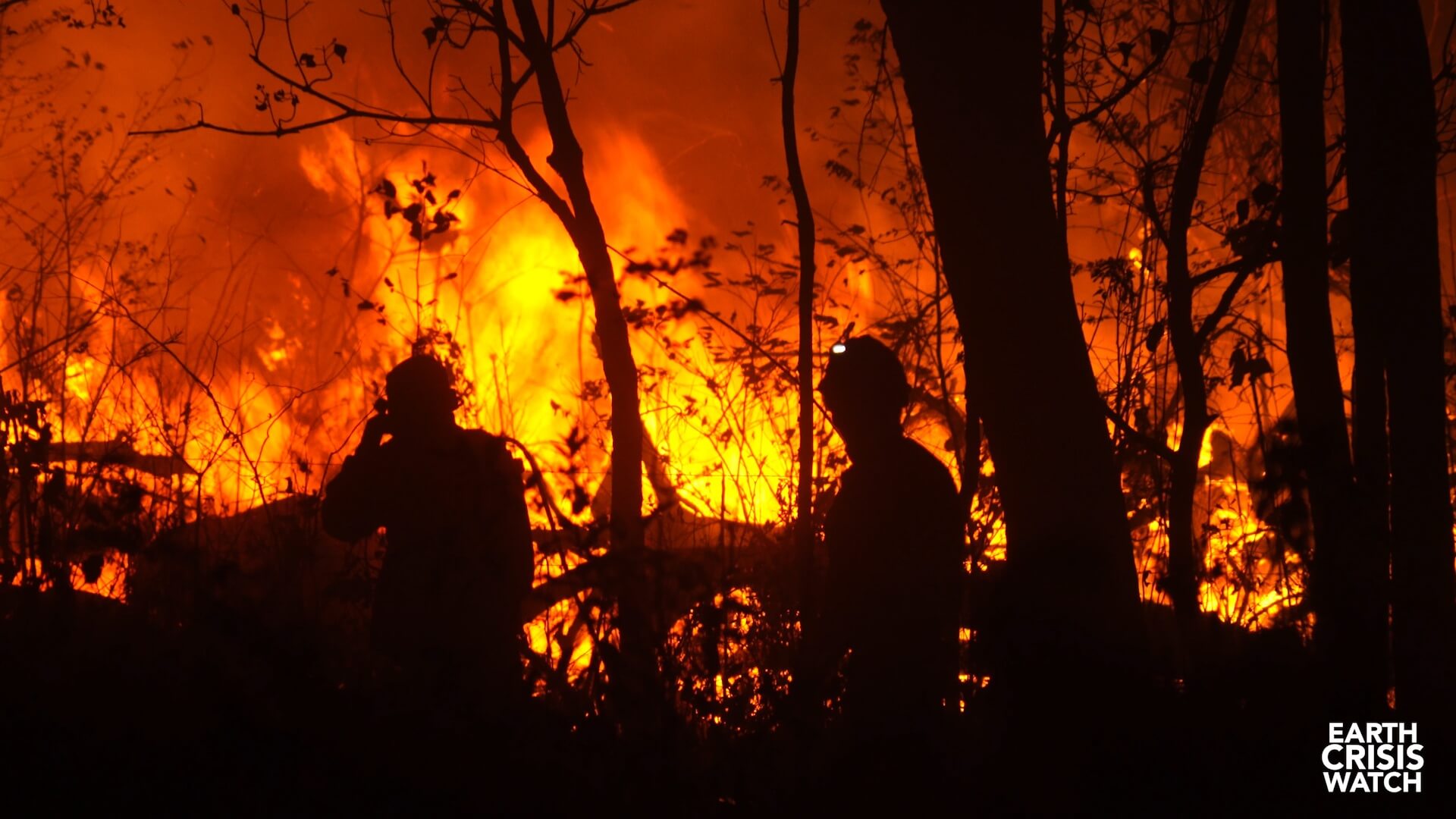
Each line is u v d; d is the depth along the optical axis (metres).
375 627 3.83
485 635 3.72
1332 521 3.43
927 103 3.88
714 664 3.28
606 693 3.29
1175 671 3.35
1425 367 3.70
